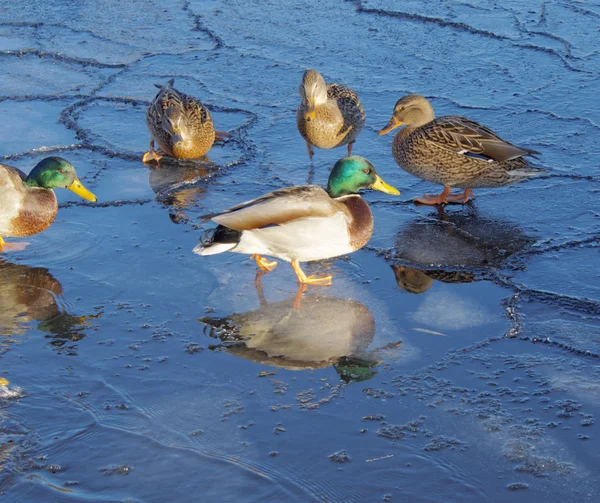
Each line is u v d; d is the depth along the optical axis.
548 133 8.14
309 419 4.39
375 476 3.99
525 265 5.94
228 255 6.16
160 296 5.60
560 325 5.21
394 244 6.29
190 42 10.80
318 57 10.25
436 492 3.89
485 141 6.67
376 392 4.61
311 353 4.98
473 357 4.91
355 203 5.69
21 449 4.17
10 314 5.37
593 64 9.73
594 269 5.86
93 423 4.37
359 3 11.96
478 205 6.93
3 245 6.25
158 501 3.83
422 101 6.99
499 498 3.86
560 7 11.57
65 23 11.43
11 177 6.02
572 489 3.91
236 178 7.49
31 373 4.79
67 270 5.93
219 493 3.88
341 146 8.21
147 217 6.74
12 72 9.83
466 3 11.83
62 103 9.04
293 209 5.43
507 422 4.36
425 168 6.89
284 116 8.83
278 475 4.00
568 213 6.71
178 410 4.48
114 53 10.43
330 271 5.95
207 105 9.03
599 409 4.45
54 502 3.82
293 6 12.03
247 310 5.45
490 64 9.87
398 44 10.57
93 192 7.18
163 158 7.89
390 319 5.33
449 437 4.26
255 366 4.85
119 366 4.86
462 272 5.88
